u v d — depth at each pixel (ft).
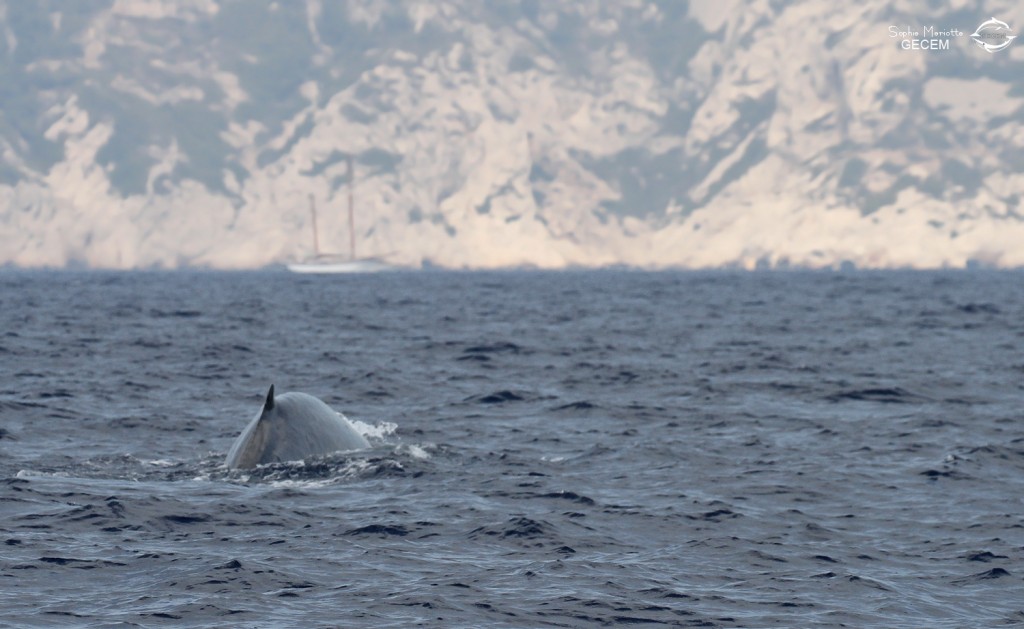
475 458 296.30
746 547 216.74
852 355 616.39
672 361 583.99
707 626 173.17
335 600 180.65
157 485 259.19
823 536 226.17
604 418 385.91
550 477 276.82
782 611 180.04
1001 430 359.46
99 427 355.97
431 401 429.79
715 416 390.21
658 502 252.62
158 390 451.12
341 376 501.56
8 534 214.48
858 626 173.47
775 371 533.96
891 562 208.85
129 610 173.78
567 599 183.73
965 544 220.43
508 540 218.59
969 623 175.73
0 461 295.89
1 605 174.81
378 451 288.51
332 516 233.35
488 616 175.32
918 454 314.76
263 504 240.73
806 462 302.45
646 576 197.47
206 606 175.83
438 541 217.36
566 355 617.21
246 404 418.10
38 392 428.56
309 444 279.90
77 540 212.43
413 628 168.86
